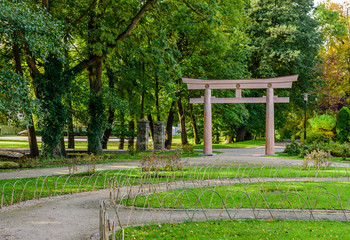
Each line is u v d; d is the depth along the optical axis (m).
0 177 13.97
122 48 23.28
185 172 15.32
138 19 20.56
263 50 33.09
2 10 12.59
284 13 32.50
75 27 22.61
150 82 29.73
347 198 9.98
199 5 20.52
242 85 24.66
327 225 7.34
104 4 21.08
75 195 10.90
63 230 7.13
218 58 29.56
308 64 33.72
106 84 32.09
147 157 14.88
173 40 24.17
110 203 9.67
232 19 28.11
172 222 7.65
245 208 8.94
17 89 13.99
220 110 30.86
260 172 15.36
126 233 6.64
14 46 20.14
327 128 29.42
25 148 31.98
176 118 41.19
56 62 20.64
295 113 41.19
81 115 23.61
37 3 19.97
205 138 24.94
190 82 25.30
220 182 12.95
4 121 25.30
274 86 24.23
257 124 37.59
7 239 6.50
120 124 32.69
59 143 21.55
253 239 6.23
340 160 21.42
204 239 6.24
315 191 10.91
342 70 34.78
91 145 23.59
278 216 8.23
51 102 20.48
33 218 8.11
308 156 16.27
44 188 11.82
